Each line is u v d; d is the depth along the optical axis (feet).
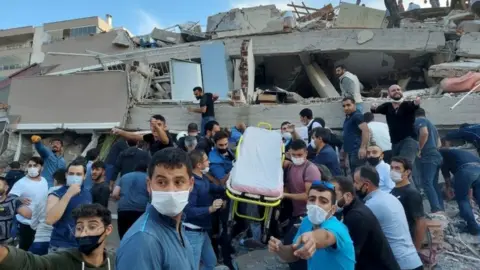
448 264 15.88
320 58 41.73
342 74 29.73
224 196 16.74
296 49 39.19
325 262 9.05
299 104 30.76
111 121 33.73
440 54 37.60
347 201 10.82
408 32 37.76
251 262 16.93
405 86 41.11
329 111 29.71
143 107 33.60
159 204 6.41
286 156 18.12
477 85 26.89
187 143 19.99
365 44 38.19
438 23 43.62
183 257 6.56
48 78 36.09
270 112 30.94
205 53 39.17
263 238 17.10
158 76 39.93
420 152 19.74
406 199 13.98
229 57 40.04
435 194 19.16
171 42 50.26
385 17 46.24
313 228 9.67
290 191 16.84
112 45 52.01
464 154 19.22
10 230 16.43
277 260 16.92
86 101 34.86
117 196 15.67
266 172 16.35
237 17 49.44
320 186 9.36
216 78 38.17
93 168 15.74
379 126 22.33
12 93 36.65
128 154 17.99
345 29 38.63
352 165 21.34
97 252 7.76
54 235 12.57
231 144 23.72
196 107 32.12
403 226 12.12
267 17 48.42
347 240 8.95
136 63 36.99
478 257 16.40
